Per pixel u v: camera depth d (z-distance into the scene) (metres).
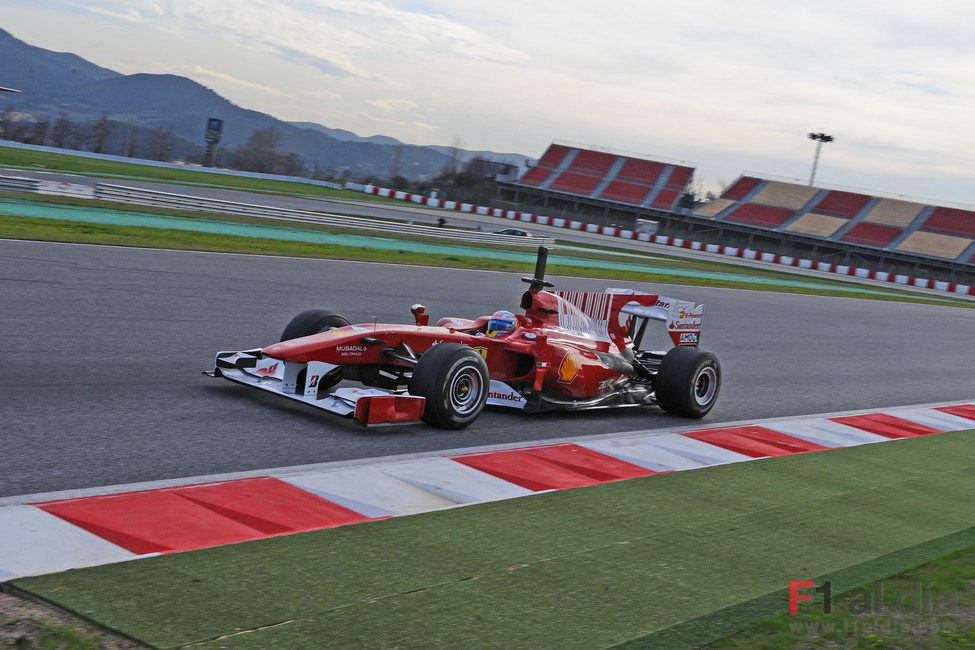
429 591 3.78
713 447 7.52
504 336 7.61
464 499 5.19
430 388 6.57
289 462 5.52
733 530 5.19
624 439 7.38
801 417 9.46
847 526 5.55
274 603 3.49
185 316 10.32
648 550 4.65
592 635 3.54
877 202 69.00
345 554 4.09
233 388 7.31
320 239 24.47
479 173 83.25
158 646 3.06
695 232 70.94
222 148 110.44
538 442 6.85
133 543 3.96
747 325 17.73
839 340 17.55
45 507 4.27
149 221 21.98
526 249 33.16
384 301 13.98
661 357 9.44
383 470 5.55
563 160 81.31
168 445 5.56
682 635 3.62
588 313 8.54
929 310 30.39
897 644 3.73
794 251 66.50
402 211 50.25
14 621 3.13
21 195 23.11
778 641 3.65
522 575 4.09
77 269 12.57
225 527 4.29
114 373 7.28
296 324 7.35
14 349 7.64
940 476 7.38
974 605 4.25
